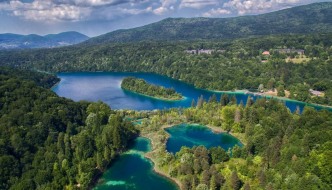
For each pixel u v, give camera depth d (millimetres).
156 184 190625
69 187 177500
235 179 164500
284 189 151250
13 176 177375
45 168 185750
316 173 159375
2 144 187750
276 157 185000
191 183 174000
